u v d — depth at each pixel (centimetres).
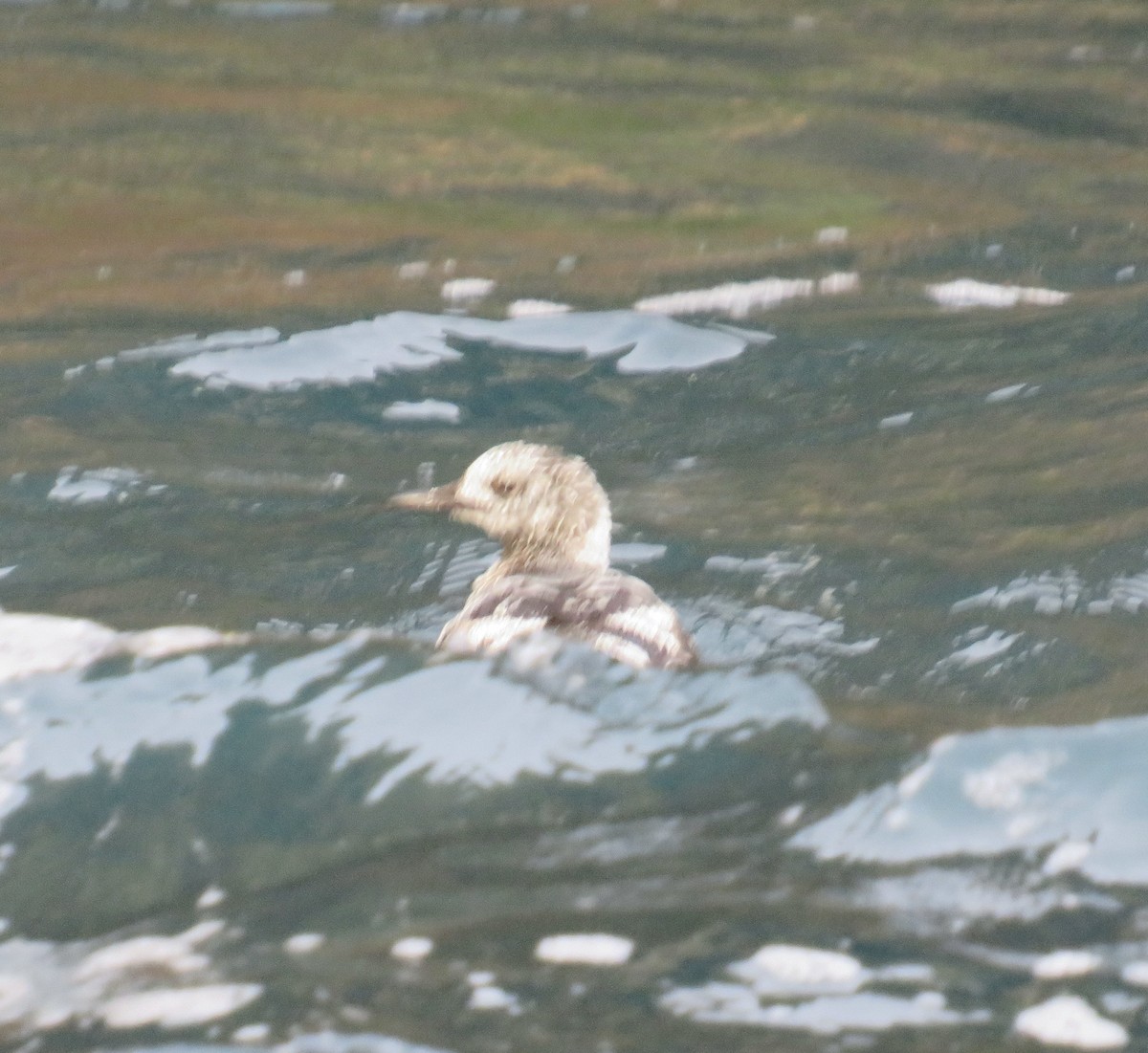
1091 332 3023
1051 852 1539
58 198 3800
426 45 5059
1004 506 2427
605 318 3120
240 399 2814
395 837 1571
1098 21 5259
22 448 2614
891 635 2092
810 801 1619
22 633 1997
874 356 2966
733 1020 1338
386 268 3375
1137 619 2112
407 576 2292
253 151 4122
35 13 5353
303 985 1381
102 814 1600
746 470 2591
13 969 1409
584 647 1811
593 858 1543
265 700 1761
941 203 3756
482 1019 1339
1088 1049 1309
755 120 4384
